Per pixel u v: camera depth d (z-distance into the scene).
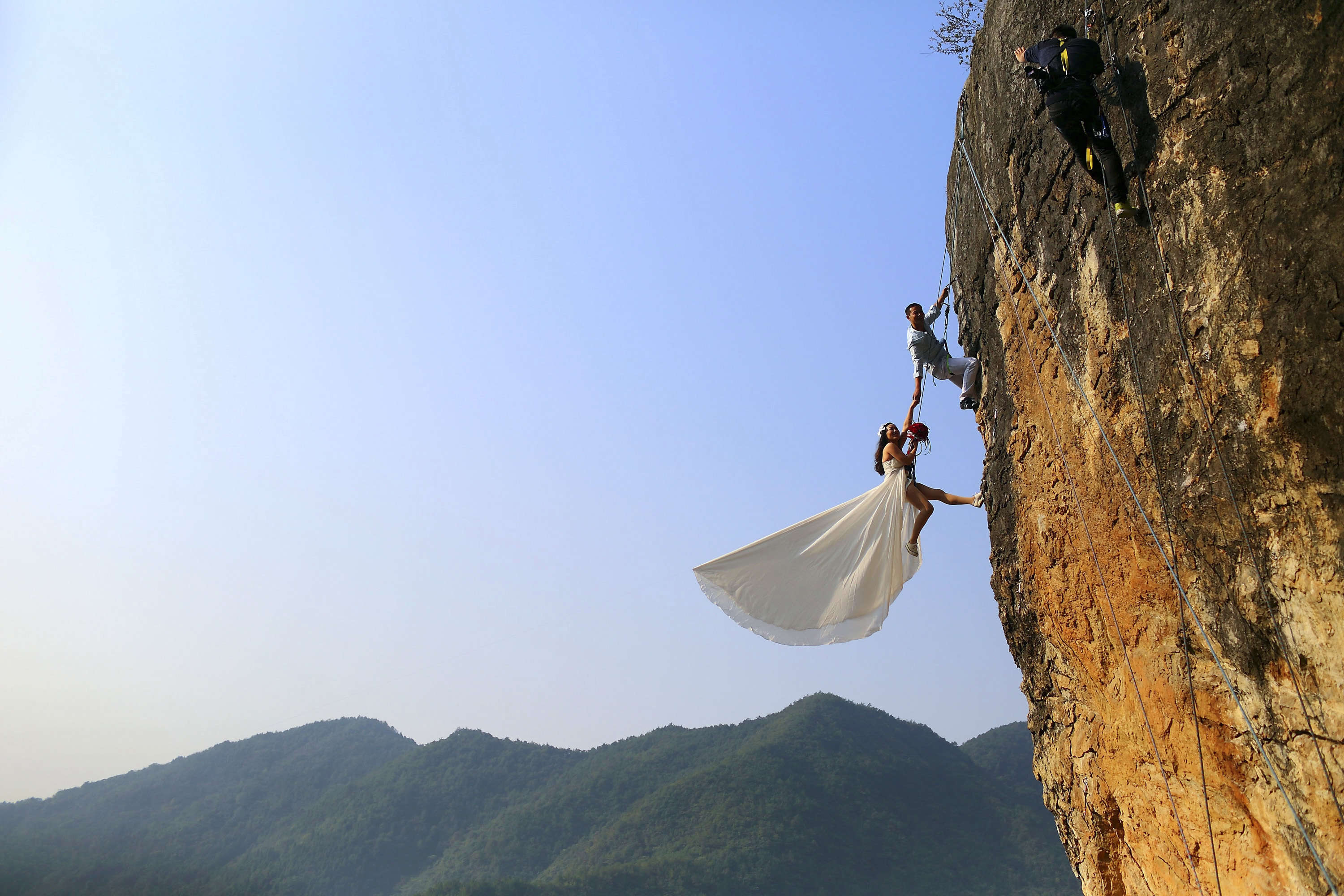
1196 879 6.70
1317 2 4.74
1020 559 9.55
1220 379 5.62
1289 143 4.96
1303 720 5.17
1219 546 5.82
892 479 10.46
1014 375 9.26
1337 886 4.94
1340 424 4.62
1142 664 7.16
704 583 11.04
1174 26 5.97
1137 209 6.39
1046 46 6.86
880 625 10.65
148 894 144.25
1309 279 4.79
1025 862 152.00
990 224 9.45
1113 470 7.20
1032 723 10.41
